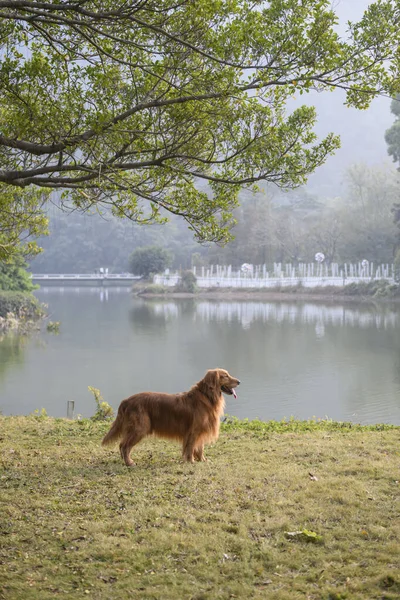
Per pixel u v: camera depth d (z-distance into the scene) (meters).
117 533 5.97
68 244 146.12
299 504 6.61
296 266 102.38
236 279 89.88
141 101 8.40
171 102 7.91
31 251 14.63
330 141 8.66
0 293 50.91
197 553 5.54
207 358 33.12
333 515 6.27
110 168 8.25
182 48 7.82
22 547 5.68
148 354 34.66
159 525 6.14
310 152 8.65
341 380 26.61
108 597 4.78
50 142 8.36
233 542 5.71
